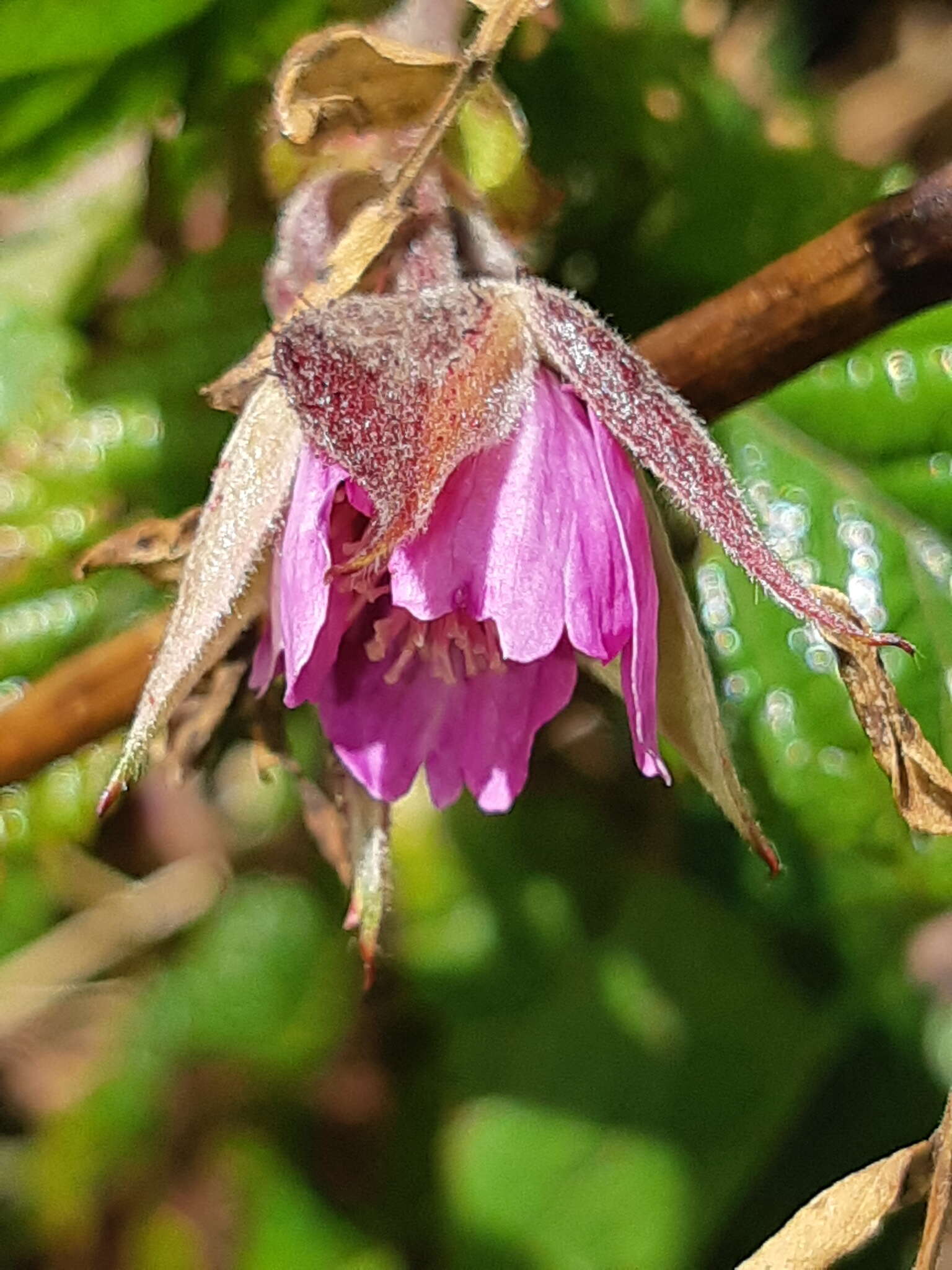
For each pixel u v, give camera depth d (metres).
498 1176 0.20
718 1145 0.19
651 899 0.20
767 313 0.15
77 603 0.18
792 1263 0.14
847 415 0.17
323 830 0.15
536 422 0.13
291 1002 0.23
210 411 0.18
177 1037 0.23
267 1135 0.23
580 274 0.18
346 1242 0.22
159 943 0.23
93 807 0.18
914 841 0.16
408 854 0.21
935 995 0.20
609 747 0.20
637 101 0.17
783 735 0.16
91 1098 0.24
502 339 0.13
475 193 0.14
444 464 0.13
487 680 0.14
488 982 0.20
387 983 0.22
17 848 0.18
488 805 0.14
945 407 0.17
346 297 0.13
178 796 0.23
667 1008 0.20
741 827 0.14
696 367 0.15
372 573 0.13
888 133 0.21
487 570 0.13
